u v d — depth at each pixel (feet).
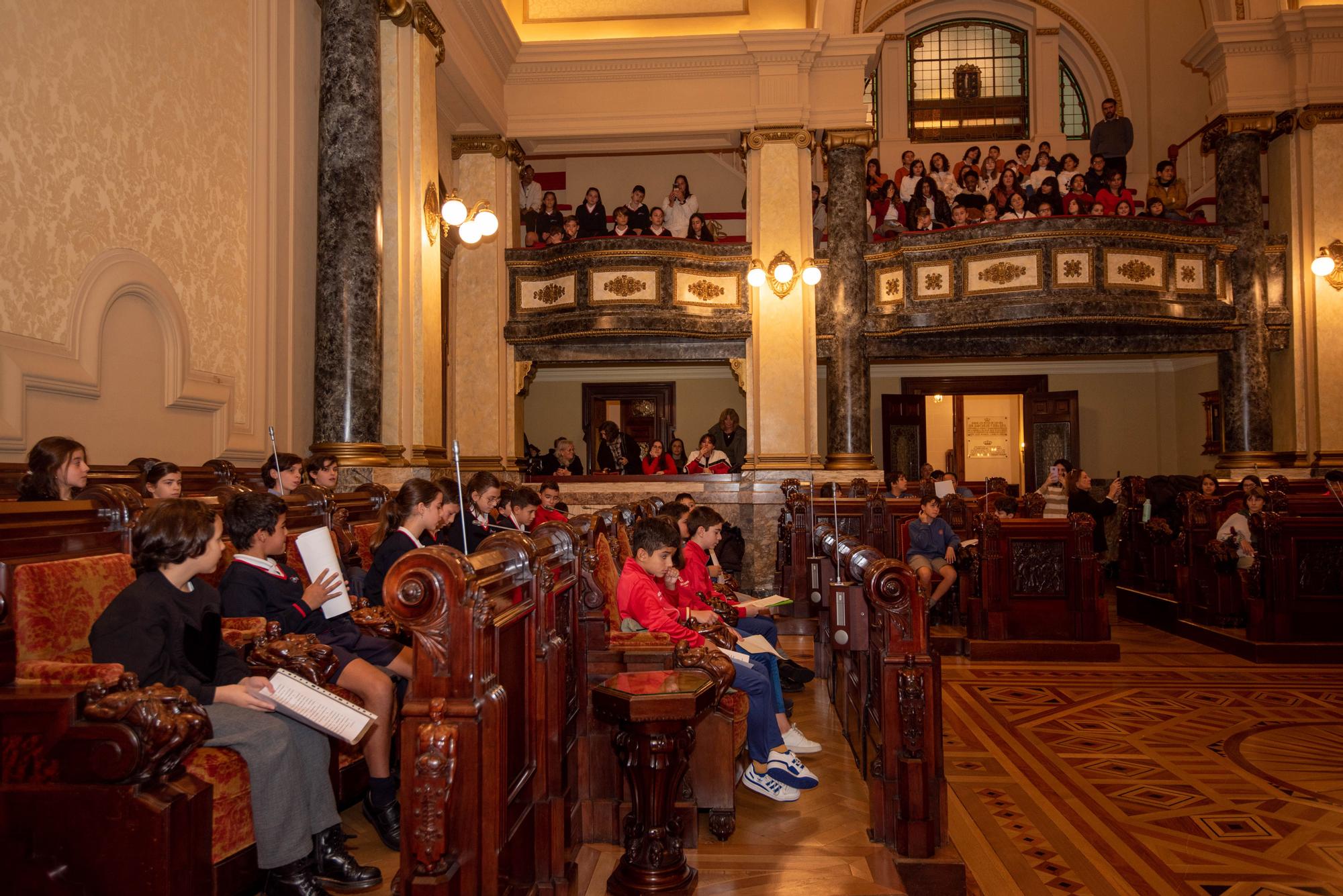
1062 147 48.62
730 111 36.52
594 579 11.93
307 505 14.61
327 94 22.86
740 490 35.60
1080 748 16.83
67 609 8.84
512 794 8.27
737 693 12.17
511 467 36.86
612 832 11.59
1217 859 12.10
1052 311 34.27
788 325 35.86
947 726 18.34
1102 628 24.63
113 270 15.98
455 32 29.89
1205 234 35.55
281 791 8.64
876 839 11.51
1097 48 48.73
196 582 9.43
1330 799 14.23
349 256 22.57
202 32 18.76
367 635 11.64
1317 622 24.48
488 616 7.26
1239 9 37.24
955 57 49.93
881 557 11.85
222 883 8.27
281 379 21.95
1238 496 30.48
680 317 35.73
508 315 37.01
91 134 15.53
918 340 38.01
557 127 36.96
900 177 41.29
